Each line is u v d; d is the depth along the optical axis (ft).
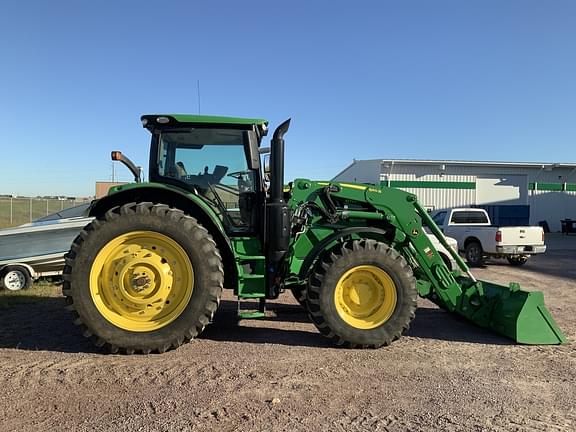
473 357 17.25
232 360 16.39
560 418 12.41
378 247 18.58
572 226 99.19
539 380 15.05
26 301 26.35
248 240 18.89
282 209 17.99
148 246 17.33
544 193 104.32
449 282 20.52
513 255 46.37
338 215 20.07
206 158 19.25
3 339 18.78
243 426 11.65
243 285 18.19
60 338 18.89
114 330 16.66
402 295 18.38
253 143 19.35
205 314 17.10
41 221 36.17
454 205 100.32
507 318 19.49
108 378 14.60
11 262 30.17
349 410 12.66
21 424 11.64
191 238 17.10
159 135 19.07
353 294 18.53
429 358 17.08
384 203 20.34
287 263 18.72
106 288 17.08
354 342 18.01
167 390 13.74
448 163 98.58
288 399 13.26
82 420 11.87
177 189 18.07
